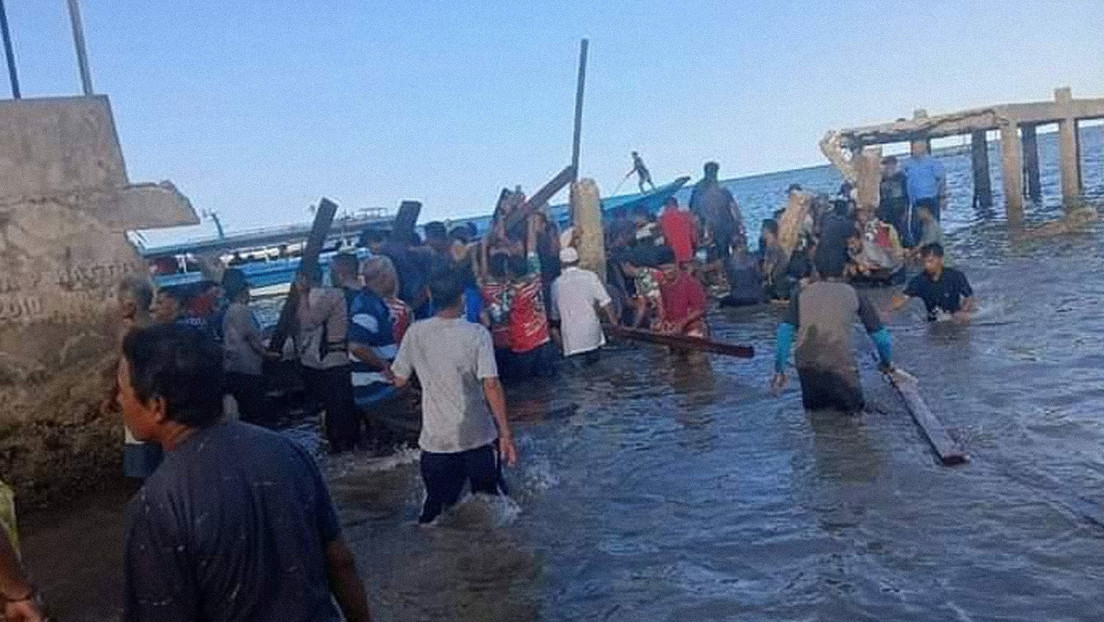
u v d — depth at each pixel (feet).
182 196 32.89
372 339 32.27
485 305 42.63
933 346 39.47
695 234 66.33
